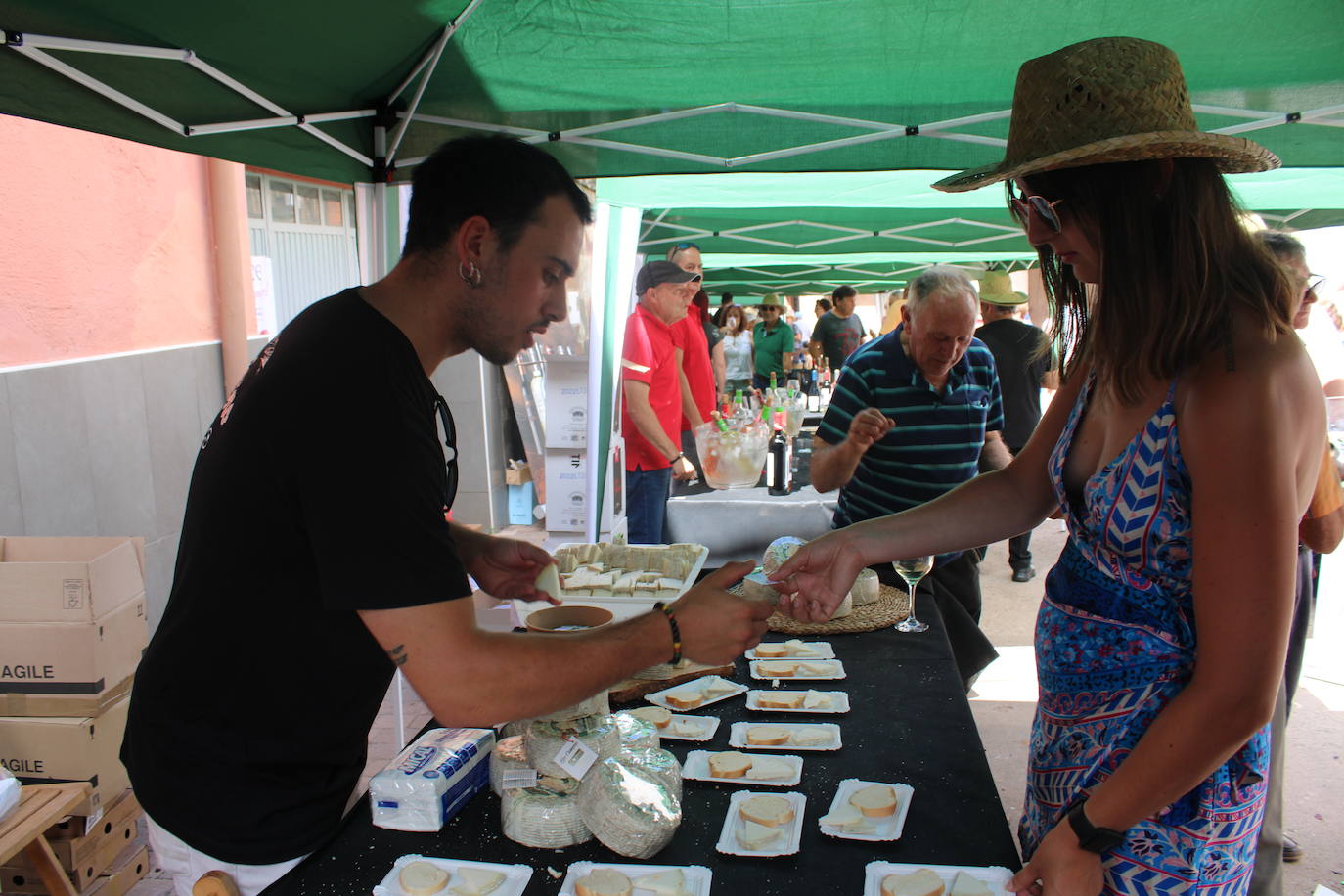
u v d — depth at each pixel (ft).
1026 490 5.15
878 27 7.92
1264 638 3.41
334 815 4.70
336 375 3.97
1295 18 7.68
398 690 10.36
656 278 14.80
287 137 8.05
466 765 4.82
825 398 29.84
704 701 6.03
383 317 4.22
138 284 12.96
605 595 8.11
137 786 4.65
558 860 4.31
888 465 9.64
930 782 4.93
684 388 18.31
